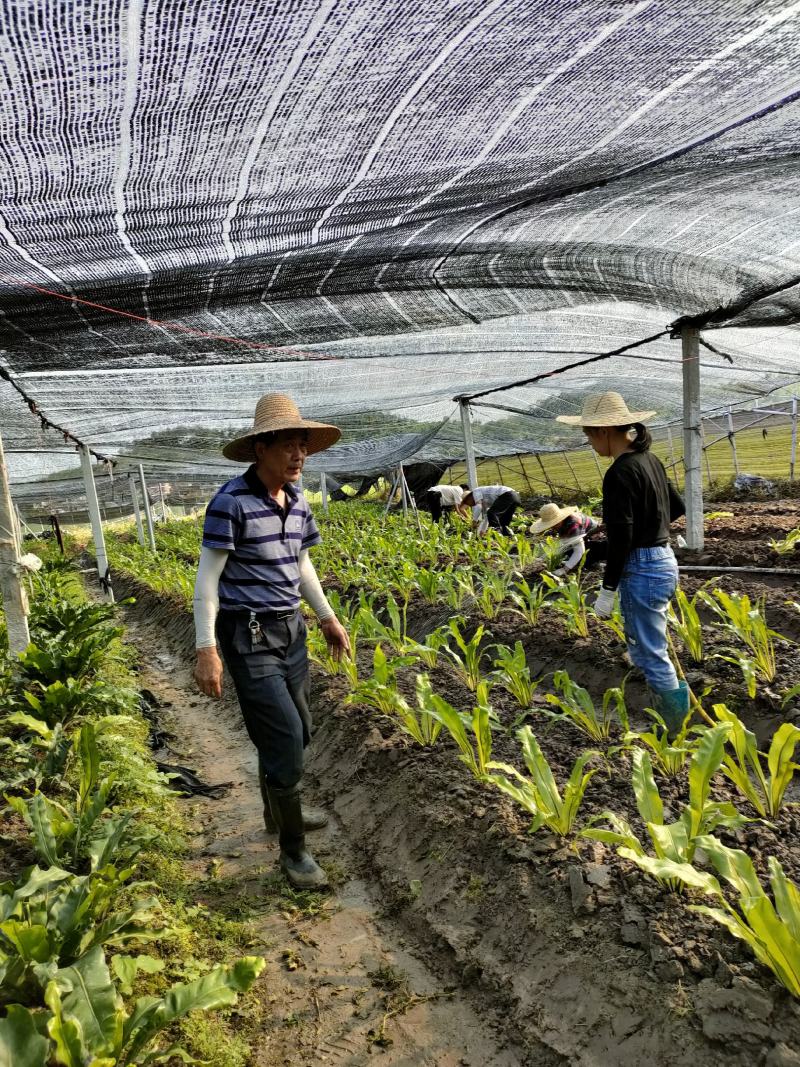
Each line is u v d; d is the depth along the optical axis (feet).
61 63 5.34
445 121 7.75
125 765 13.37
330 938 10.68
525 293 17.42
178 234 10.12
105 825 10.48
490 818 11.39
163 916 10.47
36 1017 7.20
